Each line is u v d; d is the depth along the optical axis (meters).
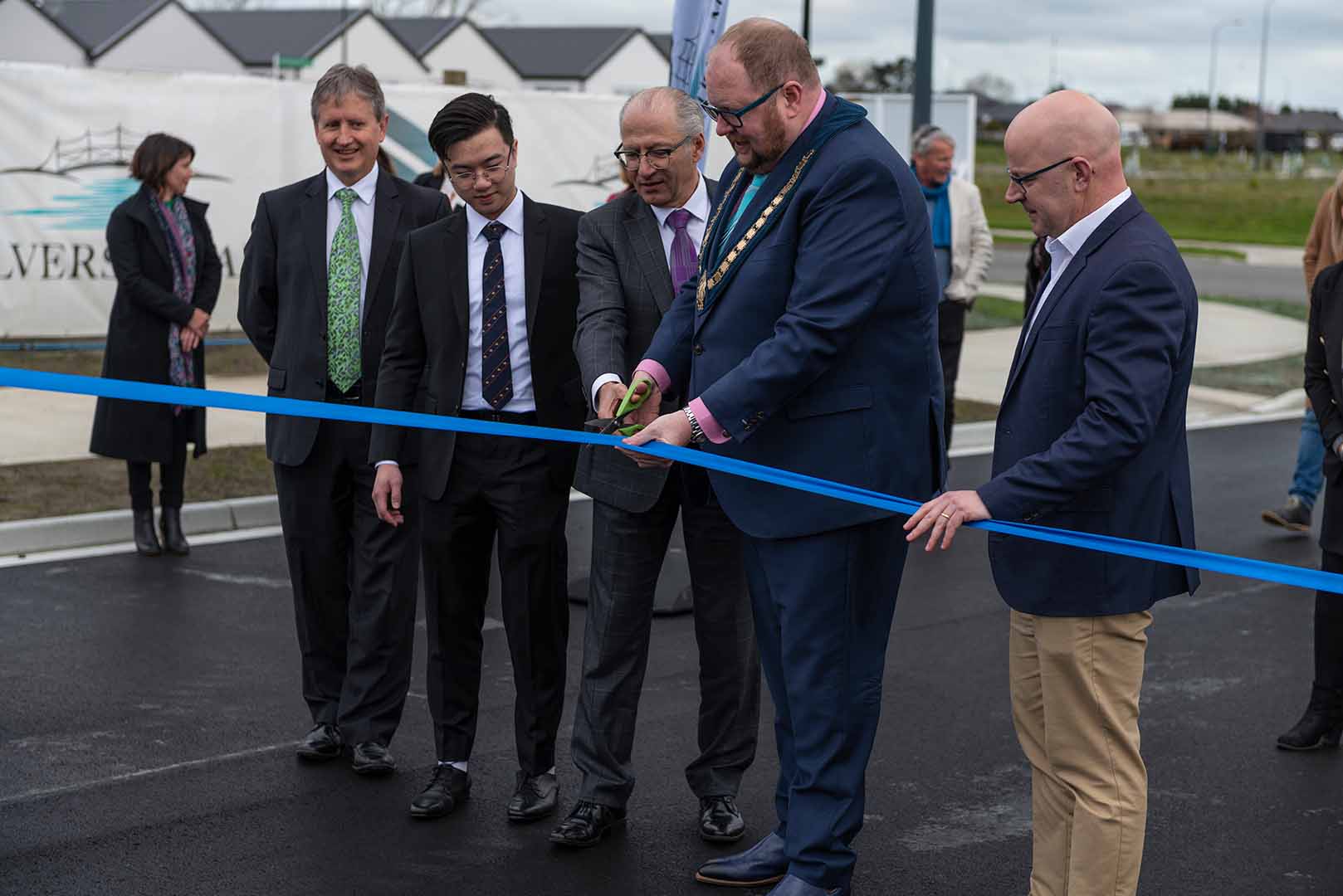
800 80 3.44
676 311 3.84
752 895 3.88
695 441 3.45
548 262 4.20
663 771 4.75
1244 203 55.56
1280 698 5.55
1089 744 3.28
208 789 4.52
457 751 4.40
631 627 4.13
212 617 6.41
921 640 6.23
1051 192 3.16
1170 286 3.07
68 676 5.58
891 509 3.30
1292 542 8.22
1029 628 3.42
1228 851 4.18
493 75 46.69
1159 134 134.75
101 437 7.24
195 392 3.26
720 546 4.12
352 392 4.61
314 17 42.38
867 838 4.25
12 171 11.45
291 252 4.62
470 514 4.27
